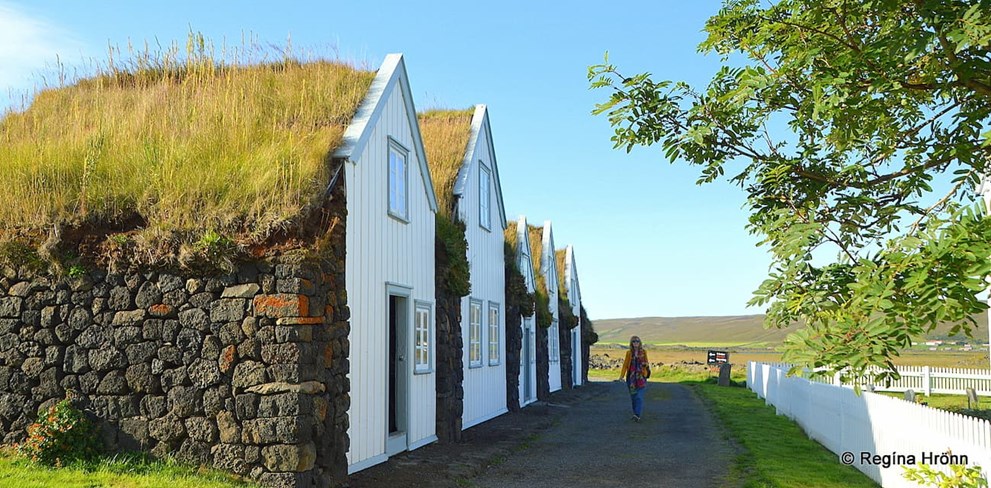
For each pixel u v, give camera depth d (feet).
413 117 40.63
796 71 19.81
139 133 32.94
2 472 24.16
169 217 28.09
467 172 53.88
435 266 44.70
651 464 37.06
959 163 20.35
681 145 21.53
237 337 26.71
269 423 26.05
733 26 21.71
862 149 21.67
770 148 21.53
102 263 28.02
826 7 18.97
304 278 26.86
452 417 44.93
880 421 30.55
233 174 28.91
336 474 28.50
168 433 26.78
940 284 14.06
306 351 26.76
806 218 18.76
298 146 30.27
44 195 29.45
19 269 28.45
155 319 27.45
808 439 45.62
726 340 529.86
